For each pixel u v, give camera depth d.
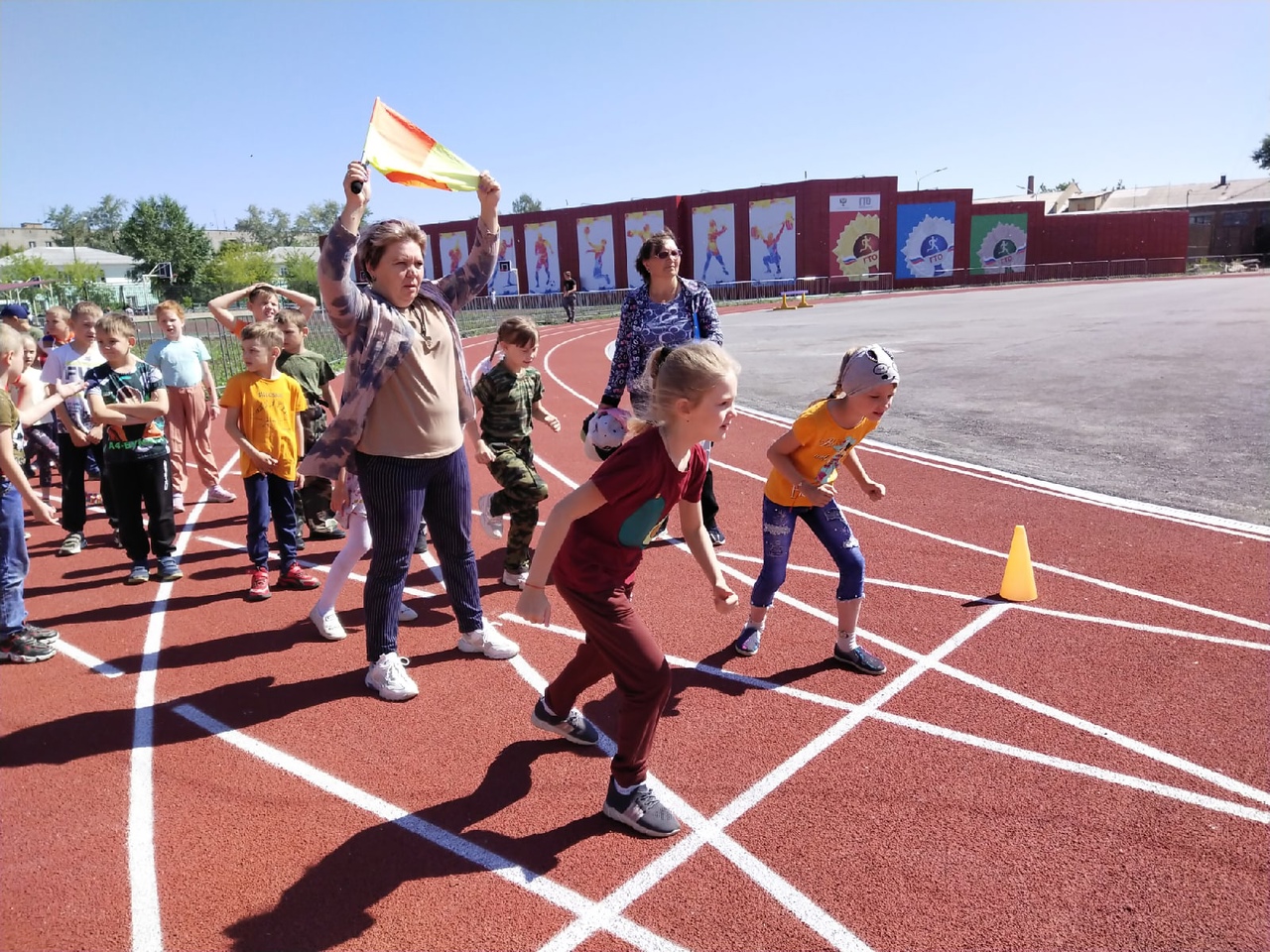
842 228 47.19
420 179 3.81
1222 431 8.70
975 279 50.75
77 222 120.00
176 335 7.54
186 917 2.54
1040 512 6.39
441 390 3.88
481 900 2.59
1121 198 74.81
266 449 5.15
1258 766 3.14
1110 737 3.37
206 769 3.34
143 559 5.57
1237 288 35.16
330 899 2.61
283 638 4.61
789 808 3.00
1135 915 2.45
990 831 2.84
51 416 7.56
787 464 3.82
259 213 136.88
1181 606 4.58
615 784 2.93
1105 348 16.08
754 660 4.17
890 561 5.49
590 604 2.81
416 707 3.79
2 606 4.35
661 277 5.34
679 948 2.38
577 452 9.48
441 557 4.18
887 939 2.39
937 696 3.75
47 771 3.35
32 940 2.46
